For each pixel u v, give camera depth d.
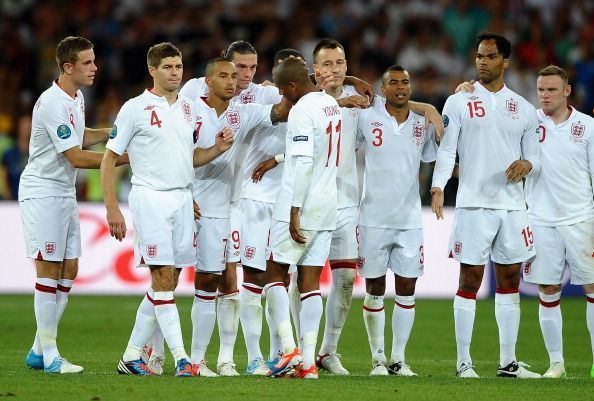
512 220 32.84
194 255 30.70
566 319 52.22
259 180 32.22
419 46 78.19
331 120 30.03
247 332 32.31
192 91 33.97
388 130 33.19
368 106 33.53
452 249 33.31
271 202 32.16
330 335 33.97
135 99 30.25
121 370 30.64
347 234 33.47
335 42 31.31
